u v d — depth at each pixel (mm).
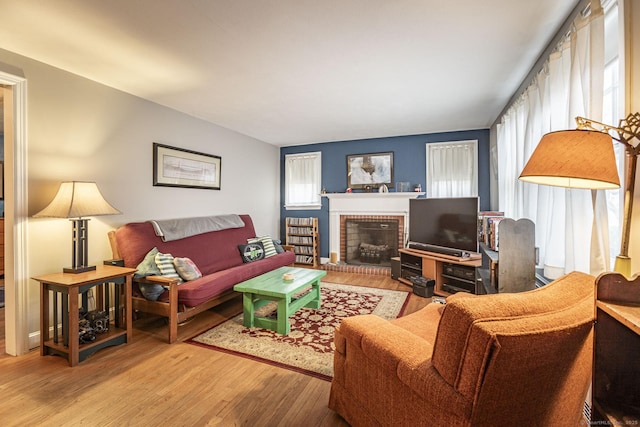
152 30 2072
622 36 1376
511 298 1056
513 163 3264
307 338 2656
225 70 2703
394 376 1292
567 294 1134
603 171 1130
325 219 5820
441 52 2381
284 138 5457
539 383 1025
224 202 4699
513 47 2309
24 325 2410
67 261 2711
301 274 3295
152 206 3564
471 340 953
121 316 2832
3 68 2301
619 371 1100
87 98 2883
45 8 1816
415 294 3932
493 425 999
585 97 1674
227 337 2688
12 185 2377
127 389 1938
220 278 3070
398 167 5254
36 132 2506
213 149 4477
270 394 1893
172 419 1670
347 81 2945
